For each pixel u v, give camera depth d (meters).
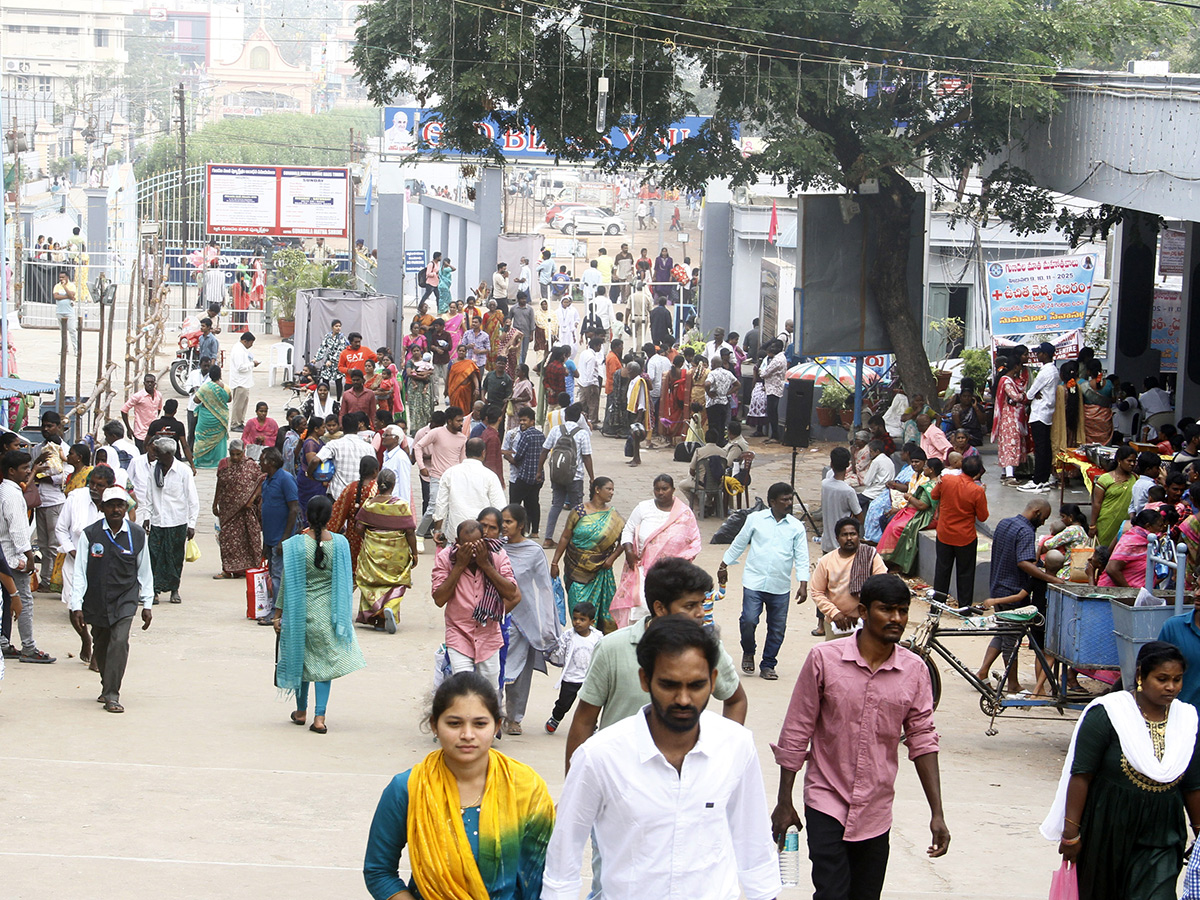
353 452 34.88
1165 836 11.89
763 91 42.31
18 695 23.53
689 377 55.22
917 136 45.78
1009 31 42.31
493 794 9.29
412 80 44.69
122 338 81.94
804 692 12.14
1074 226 53.91
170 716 22.72
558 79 43.25
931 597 25.03
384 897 9.20
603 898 9.13
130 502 23.28
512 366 62.59
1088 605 22.28
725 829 9.12
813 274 47.03
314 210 91.88
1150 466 31.22
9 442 26.34
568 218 136.38
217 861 14.88
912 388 47.06
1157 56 87.94
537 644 21.77
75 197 177.38
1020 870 15.98
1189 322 49.31
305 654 21.86
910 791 20.16
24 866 14.23
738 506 42.44
